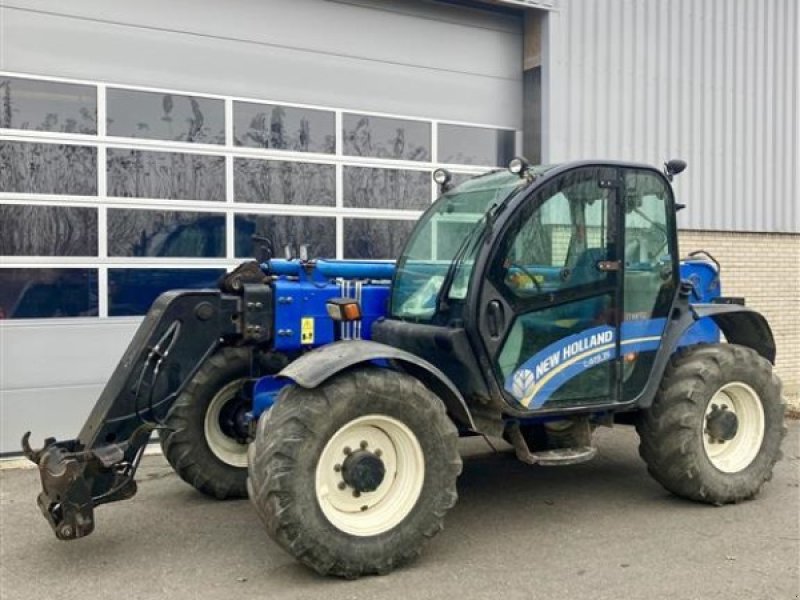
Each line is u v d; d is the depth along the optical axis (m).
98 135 7.25
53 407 7.07
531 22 9.38
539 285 4.78
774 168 10.82
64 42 7.12
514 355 4.71
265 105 8.02
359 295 5.21
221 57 7.79
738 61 10.49
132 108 7.41
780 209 10.86
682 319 5.48
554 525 4.99
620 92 9.62
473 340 4.59
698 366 5.33
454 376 4.73
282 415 4.05
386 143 8.70
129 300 7.40
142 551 4.53
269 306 4.95
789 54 10.88
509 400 4.69
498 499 5.55
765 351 6.23
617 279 5.06
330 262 5.37
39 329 7.00
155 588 4.01
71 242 7.16
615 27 9.56
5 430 6.89
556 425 5.31
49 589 4.01
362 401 4.14
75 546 4.61
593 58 9.43
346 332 5.16
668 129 9.98
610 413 5.20
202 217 7.71
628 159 9.70
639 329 5.20
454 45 9.09
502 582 4.08
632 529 4.91
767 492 5.75
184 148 7.61
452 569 4.25
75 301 7.18
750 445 5.58
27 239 6.99
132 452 4.43
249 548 4.57
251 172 7.93
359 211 8.52
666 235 5.32
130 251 7.39
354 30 8.48
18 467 6.49
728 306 5.95
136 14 7.40
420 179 8.91
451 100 9.09
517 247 4.70
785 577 4.15
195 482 5.45
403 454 4.32
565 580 4.11
